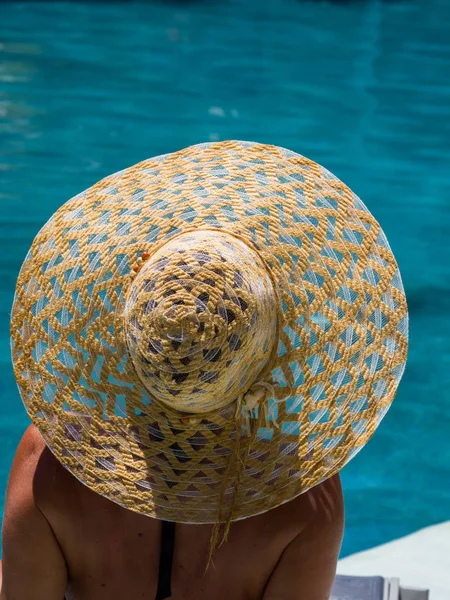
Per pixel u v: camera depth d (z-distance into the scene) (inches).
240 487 72.1
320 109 348.5
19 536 76.4
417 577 131.5
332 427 73.8
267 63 393.7
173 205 75.4
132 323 67.2
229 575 77.2
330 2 483.5
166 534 75.6
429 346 214.2
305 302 73.0
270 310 70.0
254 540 75.6
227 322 64.9
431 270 244.1
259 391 70.2
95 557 77.3
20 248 239.6
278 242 73.4
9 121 321.4
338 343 74.0
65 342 74.0
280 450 73.2
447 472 178.2
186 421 71.0
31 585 78.4
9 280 225.6
